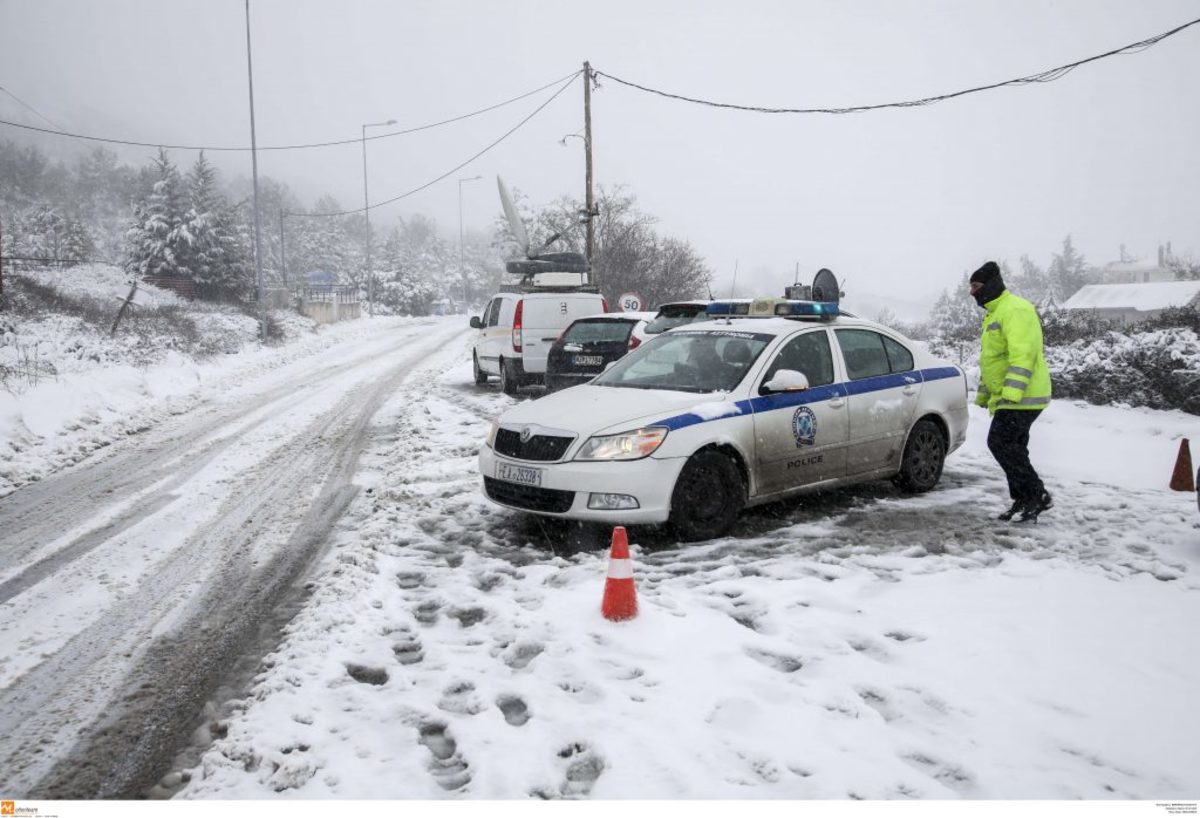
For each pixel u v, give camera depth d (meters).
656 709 3.39
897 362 7.15
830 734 3.21
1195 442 9.91
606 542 5.79
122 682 3.91
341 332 34.84
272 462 9.28
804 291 8.48
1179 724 3.26
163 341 20.97
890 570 5.18
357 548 5.68
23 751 3.31
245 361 21.95
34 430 10.80
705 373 6.34
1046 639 4.08
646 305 30.28
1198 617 4.36
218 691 3.80
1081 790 2.83
